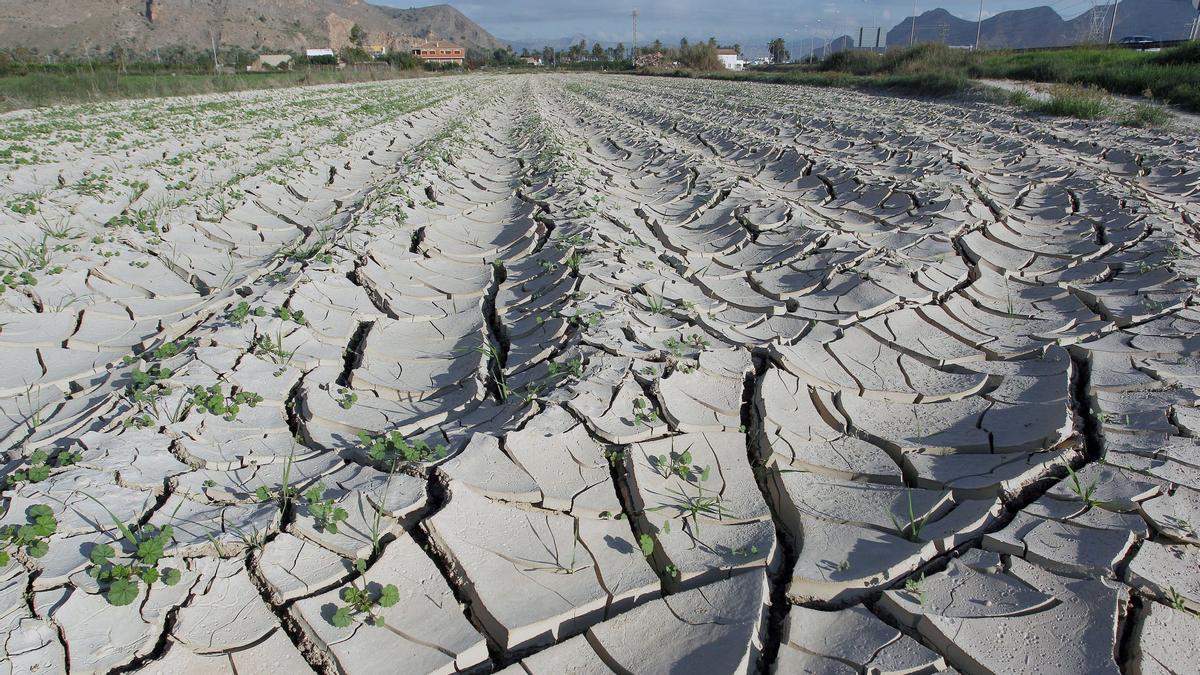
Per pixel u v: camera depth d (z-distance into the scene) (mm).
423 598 2479
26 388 4301
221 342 4359
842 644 2307
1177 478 2896
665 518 2852
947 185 8625
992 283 5598
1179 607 2334
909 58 29453
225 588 2467
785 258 6359
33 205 7770
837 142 13070
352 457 3279
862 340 4586
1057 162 9781
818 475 3189
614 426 3361
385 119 18250
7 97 18719
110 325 5320
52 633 2254
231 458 3225
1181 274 5137
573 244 6461
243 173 10562
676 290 5539
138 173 9969
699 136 15414
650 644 2322
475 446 3107
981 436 3385
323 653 2283
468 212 8789
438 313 5383
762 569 2607
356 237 6832
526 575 2572
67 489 2871
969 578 2521
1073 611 2334
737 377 3939
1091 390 3738
